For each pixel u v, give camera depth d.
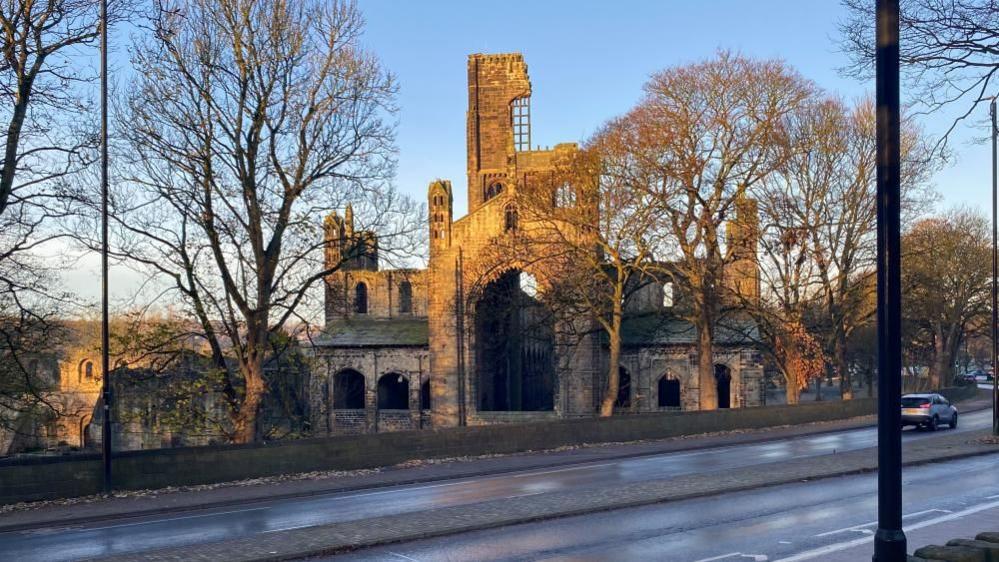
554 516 18.45
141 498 23.44
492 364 71.50
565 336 60.78
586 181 50.12
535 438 35.44
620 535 16.55
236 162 34.22
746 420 44.62
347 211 40.59
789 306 51.50
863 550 14.88
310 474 28.05
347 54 35.56
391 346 70.31
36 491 22.83
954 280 75.06
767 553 14.77
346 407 73.69
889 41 10.02
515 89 77.31
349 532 16.67
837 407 50.47
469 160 78.12
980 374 143.50
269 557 14.61
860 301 56.56
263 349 36.00
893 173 9.95
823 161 50.94
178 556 14.80
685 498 20.88
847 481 23.69
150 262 33.25
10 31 25.58
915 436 40.56
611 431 38.50
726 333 65.19
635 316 52.66
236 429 35.97
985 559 11.09
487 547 15.62
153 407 37.88
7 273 28.09
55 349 34.47
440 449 32.03
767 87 48.03
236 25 34.00
